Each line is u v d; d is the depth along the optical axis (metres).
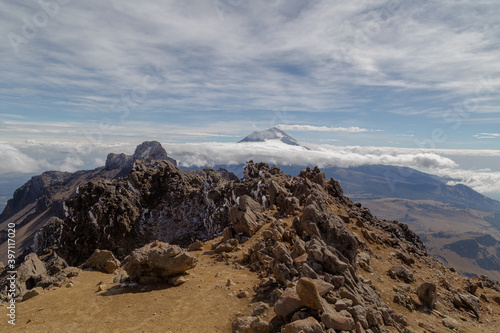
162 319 14.60
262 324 12.68
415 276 28.75
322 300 13.74
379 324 14.47
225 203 92.25
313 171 60.53
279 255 18.75
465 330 19.36
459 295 25.23
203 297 17.12
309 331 11.36
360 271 24.89
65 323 14.24
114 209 96.06
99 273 23.91
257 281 19.20
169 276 20.59
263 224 34.69
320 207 26.91
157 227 103.12
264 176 80.88
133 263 20.78
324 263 18.52
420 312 20.62
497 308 27.09
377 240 36.28
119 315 15.20
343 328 12.12
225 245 29.41
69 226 92.12
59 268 24.16
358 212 49.75
